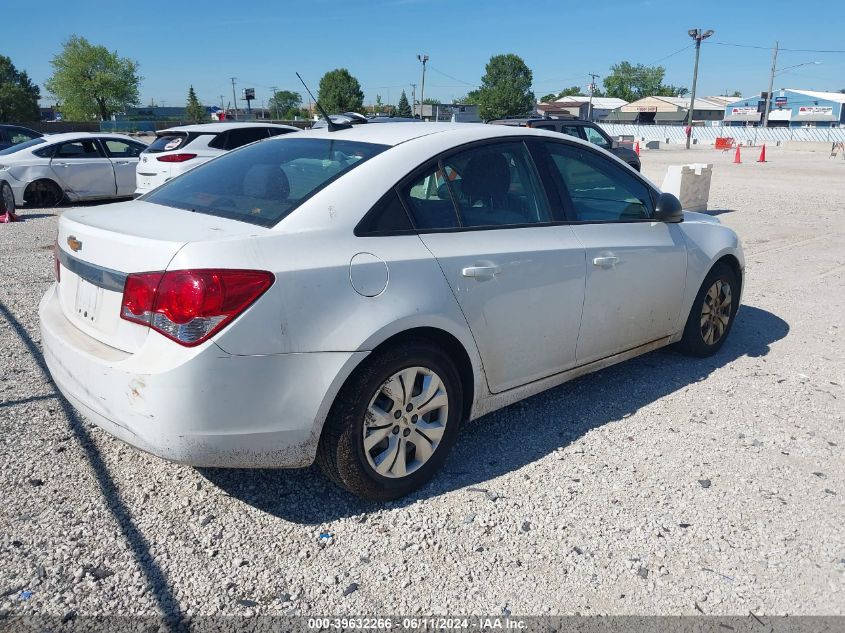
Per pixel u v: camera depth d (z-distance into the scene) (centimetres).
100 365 280
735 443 390
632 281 424
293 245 287
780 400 450
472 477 351
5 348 516
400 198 326
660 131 6288
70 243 317
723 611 262
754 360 524
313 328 284
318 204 305
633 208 444
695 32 4997
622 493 338
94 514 313
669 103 9462
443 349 339
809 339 575
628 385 472
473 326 339
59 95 8069
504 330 356
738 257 518
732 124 9150
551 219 390
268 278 274
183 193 355
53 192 1371
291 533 303
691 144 5812
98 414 290
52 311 339
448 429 339
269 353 276
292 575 277
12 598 259
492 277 344
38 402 423
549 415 423
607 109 9456
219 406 271
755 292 728
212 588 268
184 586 269
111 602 259
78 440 377
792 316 642
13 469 346
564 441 390
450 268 328
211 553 288
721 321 521
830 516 322
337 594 267
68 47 7962
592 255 396
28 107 8725
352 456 304
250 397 276
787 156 3719
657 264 441
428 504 327
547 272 370
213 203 329
